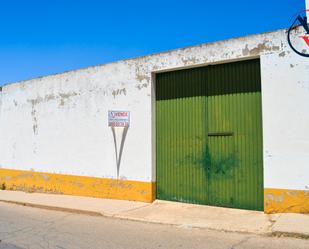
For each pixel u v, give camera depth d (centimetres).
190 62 1008
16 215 1053
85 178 1270
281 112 861
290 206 844
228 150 965
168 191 1077
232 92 960
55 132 1388
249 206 925
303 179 830
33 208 1163
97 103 1245
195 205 1011
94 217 991
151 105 1097
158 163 1101
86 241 748
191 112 1034
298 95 841
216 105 987
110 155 1197
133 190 1128
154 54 1089
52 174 1394
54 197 1304
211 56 970
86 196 1262
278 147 862
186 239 744
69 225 902
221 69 980
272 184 867
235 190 950
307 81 832
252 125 925
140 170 1114
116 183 1176
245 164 934
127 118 1145
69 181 1326
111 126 1173
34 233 827
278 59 869
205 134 1005
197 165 1019
